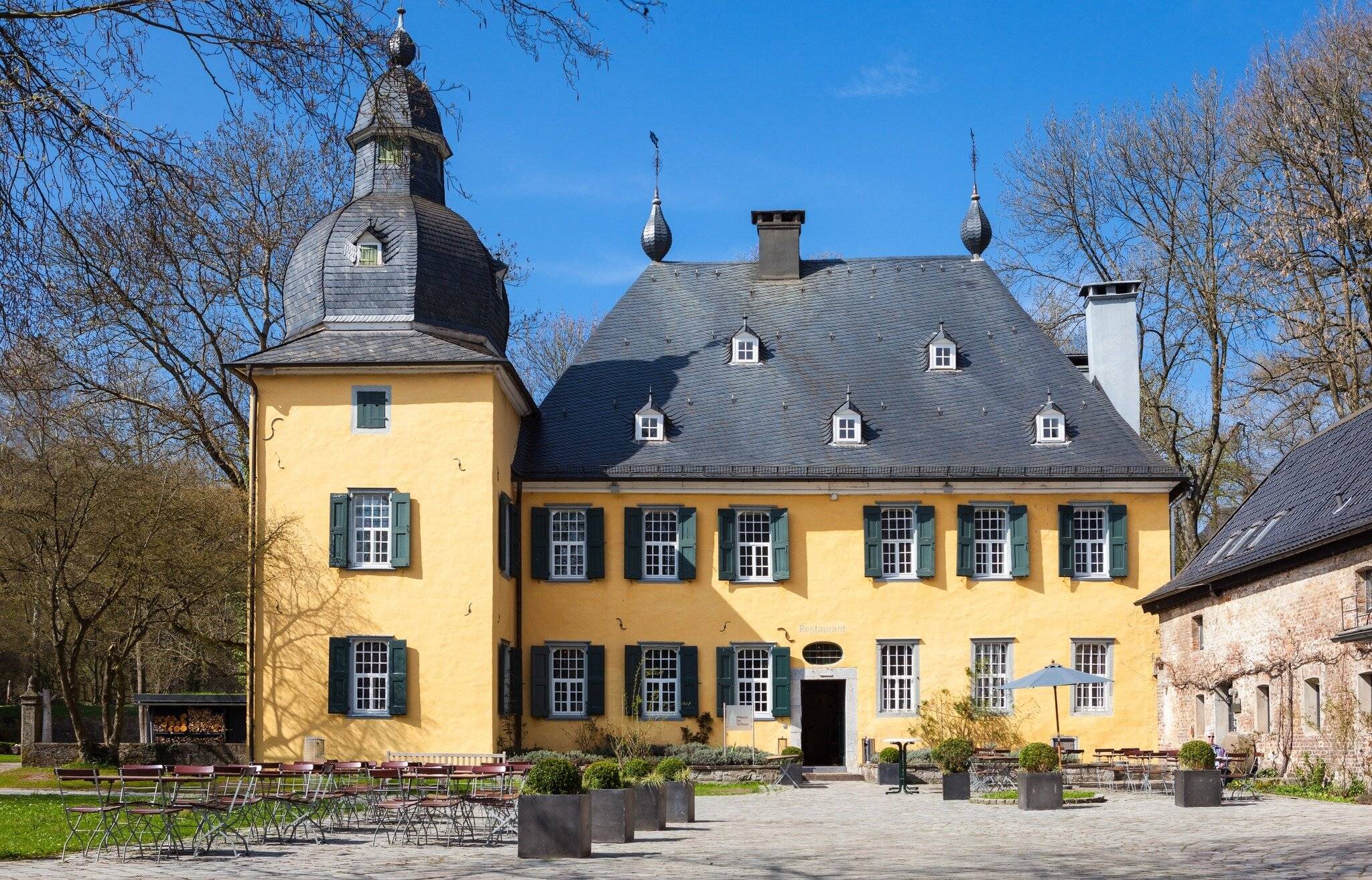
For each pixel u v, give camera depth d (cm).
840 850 1783
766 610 3697
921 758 3366
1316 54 3850
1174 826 2062
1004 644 3703
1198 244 4425
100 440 3488
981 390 3931
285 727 3334
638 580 3694
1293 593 2812
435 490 3381
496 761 3269
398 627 3353
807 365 3981
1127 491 3750
